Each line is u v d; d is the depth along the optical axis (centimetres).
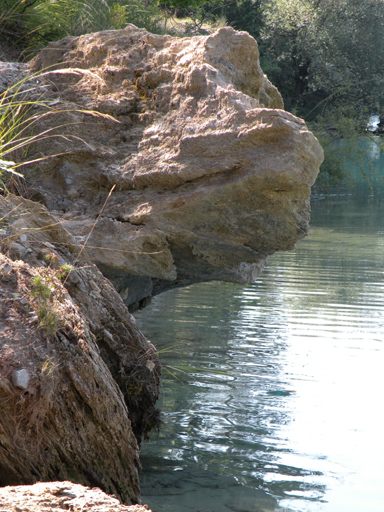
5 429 313
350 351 743
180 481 421
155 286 652
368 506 398
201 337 793
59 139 579
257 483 424
